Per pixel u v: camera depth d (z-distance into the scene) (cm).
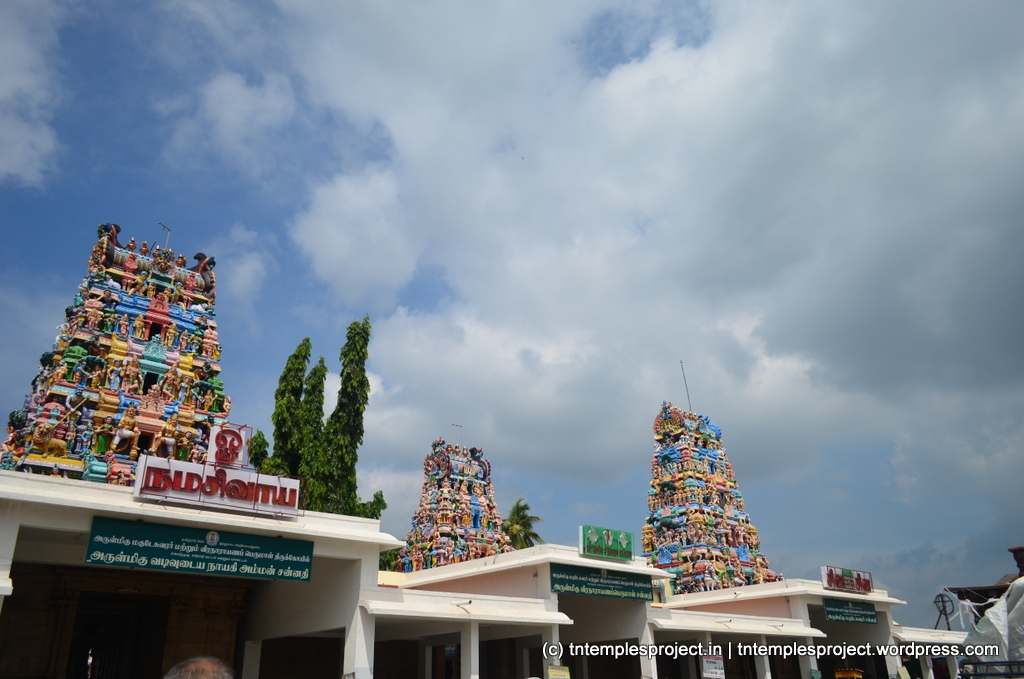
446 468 6775
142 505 2502
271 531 2712
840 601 5022
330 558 3017
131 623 3475
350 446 4534
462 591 4009
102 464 3647
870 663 5347
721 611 5222
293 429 4494
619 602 3950
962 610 2836
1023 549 3297
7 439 3825
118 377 3947
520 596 3628
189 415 4041
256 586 3538
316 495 4259
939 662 6006
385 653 4056
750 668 5044
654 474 6862
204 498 2622
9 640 2920
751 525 6775
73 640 3378
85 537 2830
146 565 2464
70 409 3719
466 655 3039
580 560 3591
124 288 4278
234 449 2850
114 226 4378
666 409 7012
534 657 4272
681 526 6400
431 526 6562
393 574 4406
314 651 3803
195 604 3356
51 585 3055
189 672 555
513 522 7662
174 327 4275
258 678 3431
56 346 3938
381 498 4731
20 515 2325
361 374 4691
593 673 4334
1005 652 1758
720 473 6888
